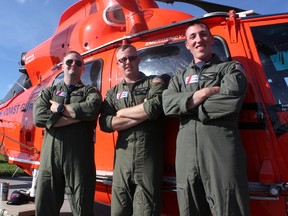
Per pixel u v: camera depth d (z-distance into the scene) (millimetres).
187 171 2318
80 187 2838
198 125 2309
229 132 2242
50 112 2988
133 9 4023
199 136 2285
